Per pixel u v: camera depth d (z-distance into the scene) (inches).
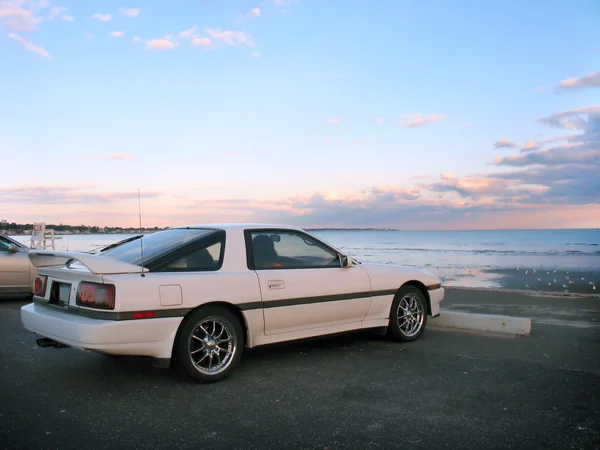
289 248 205.8
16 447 120.4
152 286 161.6
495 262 1135.6
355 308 217.5
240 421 138.3
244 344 187.5
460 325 270.4
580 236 4015.8
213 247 185.6
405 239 3572.8
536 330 267.6
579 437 128.2
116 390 164.7
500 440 126.3
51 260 188.9
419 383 173.5
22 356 208.4
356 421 138.5
